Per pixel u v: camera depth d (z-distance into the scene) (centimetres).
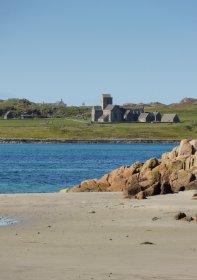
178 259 2156
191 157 5575
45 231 2977
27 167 12006
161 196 4791
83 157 17138
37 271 1923
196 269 1952
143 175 5441
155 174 5203
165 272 1898
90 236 2797
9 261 2130
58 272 1903
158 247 2452
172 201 4412
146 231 2945
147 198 4662
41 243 2584
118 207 4059
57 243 2583
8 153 19475
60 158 16362
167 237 2742
